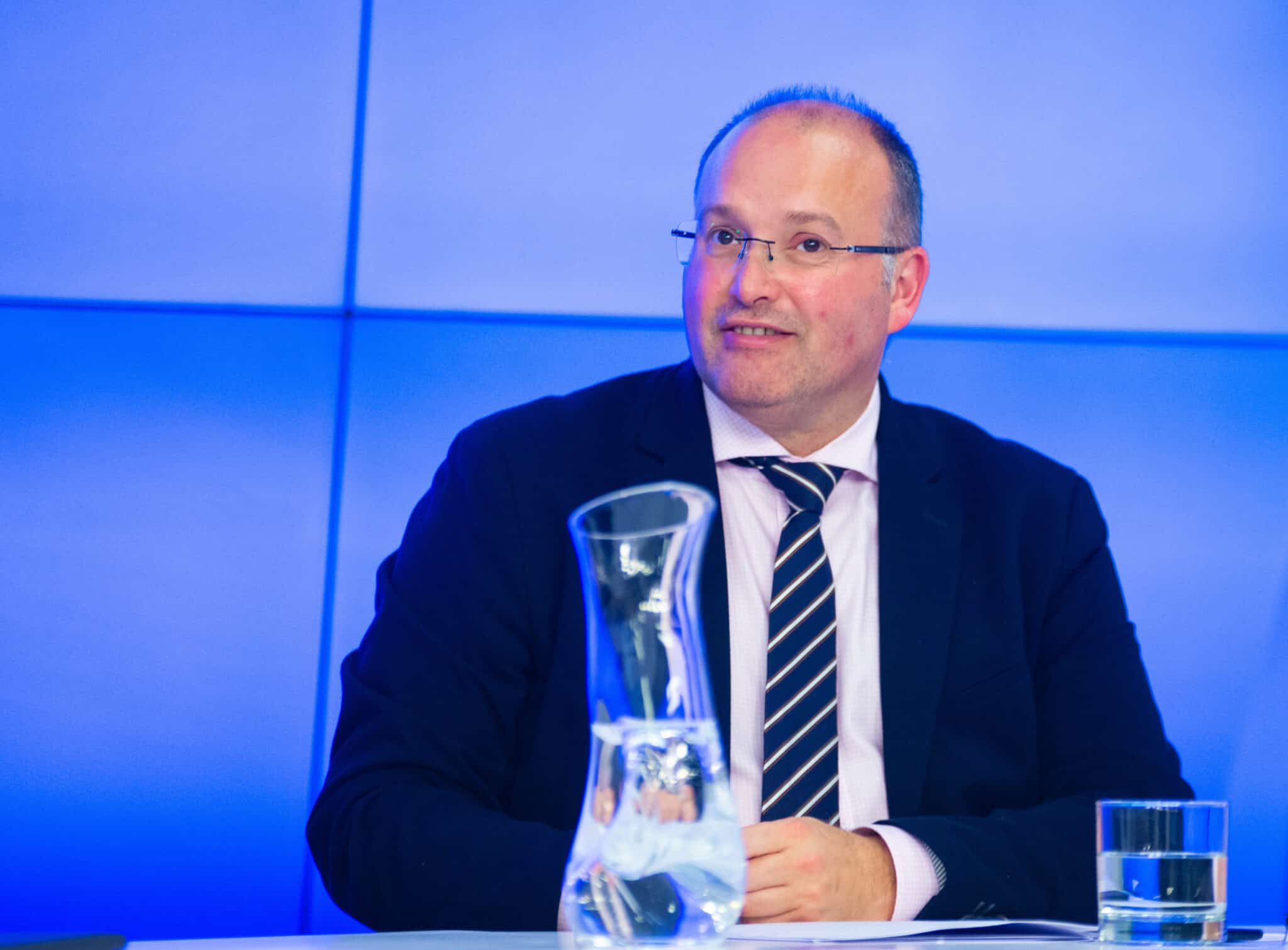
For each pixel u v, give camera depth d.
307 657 10.93
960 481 7.02
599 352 11.30
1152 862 3.41
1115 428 11.20
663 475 6.62
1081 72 11.26
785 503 6.65
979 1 11.39
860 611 6.60
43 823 10.61
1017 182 11.37
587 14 11.34
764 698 6.27
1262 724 10.91
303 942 3.72
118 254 11.09
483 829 5.19
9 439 10.84
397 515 11.09
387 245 11.27
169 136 11.21
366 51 11.36
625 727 3.00
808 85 11.34
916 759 6.27
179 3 11.28
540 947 3.42
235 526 10.97
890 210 6.86
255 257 11.18
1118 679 6.68
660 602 3.02
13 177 11.06
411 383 11.20
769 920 4.42
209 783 10.77
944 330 11.26
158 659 10.80
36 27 11.20
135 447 10.95
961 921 4.42
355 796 5.63
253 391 11.08
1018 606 6.69
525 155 11.32
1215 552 11.09
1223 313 11.29
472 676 6.25
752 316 6.47
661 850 2.95
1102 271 11.31
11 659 10.68
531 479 6.64
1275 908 10.75
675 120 11.38
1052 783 6.55
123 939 3.12
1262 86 11.36
